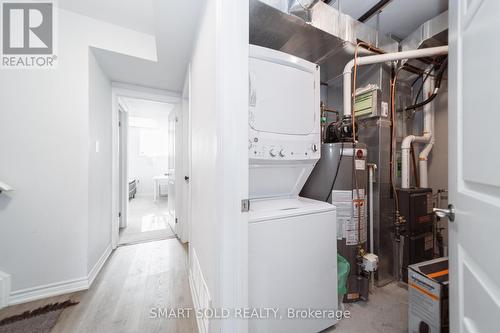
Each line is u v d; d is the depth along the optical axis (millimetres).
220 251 793
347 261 1473
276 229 1020
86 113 1694
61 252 1610
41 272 1548
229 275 792
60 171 1611
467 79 603
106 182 2232
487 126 499
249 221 945
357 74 1939
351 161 1506
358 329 1247
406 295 1589
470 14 583
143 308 1450
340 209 1498
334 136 1692
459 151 658
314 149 1320
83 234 1683
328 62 1820
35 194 1537
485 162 506
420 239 1778
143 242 2691
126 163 3334
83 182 1688
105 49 1757
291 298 1063
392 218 1795
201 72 1247
